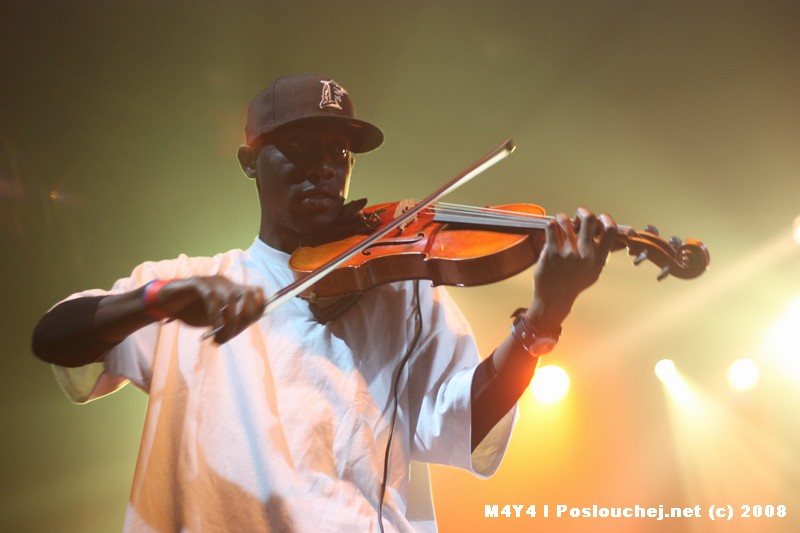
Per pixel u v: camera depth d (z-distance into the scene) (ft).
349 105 7.47
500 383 6.48
